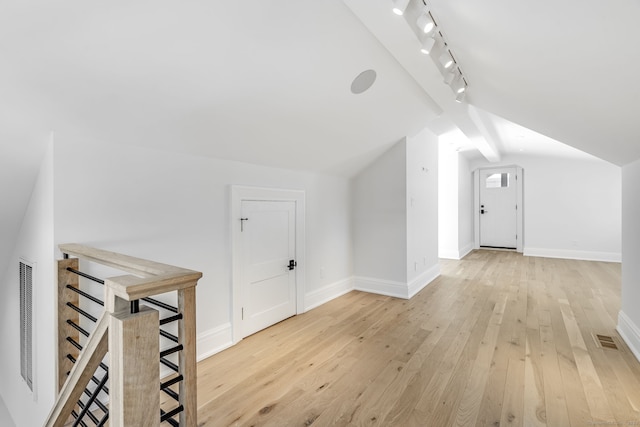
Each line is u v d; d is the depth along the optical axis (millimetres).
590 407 1853
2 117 1595
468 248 7977
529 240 7457
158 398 909
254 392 2045
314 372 2281
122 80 1657
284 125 2602
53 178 1801
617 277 5180
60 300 1788
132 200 2121
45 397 1979
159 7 1397
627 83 1360
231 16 1562
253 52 1808
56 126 1759
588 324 3166
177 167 2369
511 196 7922
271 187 3174
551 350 2596
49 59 1432
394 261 4195
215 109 2111
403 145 4070
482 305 3795
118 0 1311
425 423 1735
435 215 5273
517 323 3207
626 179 2861
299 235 3518
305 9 1692
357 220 4484
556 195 7148
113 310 884
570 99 1860
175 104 1938
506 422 1730
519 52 1554
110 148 2010
